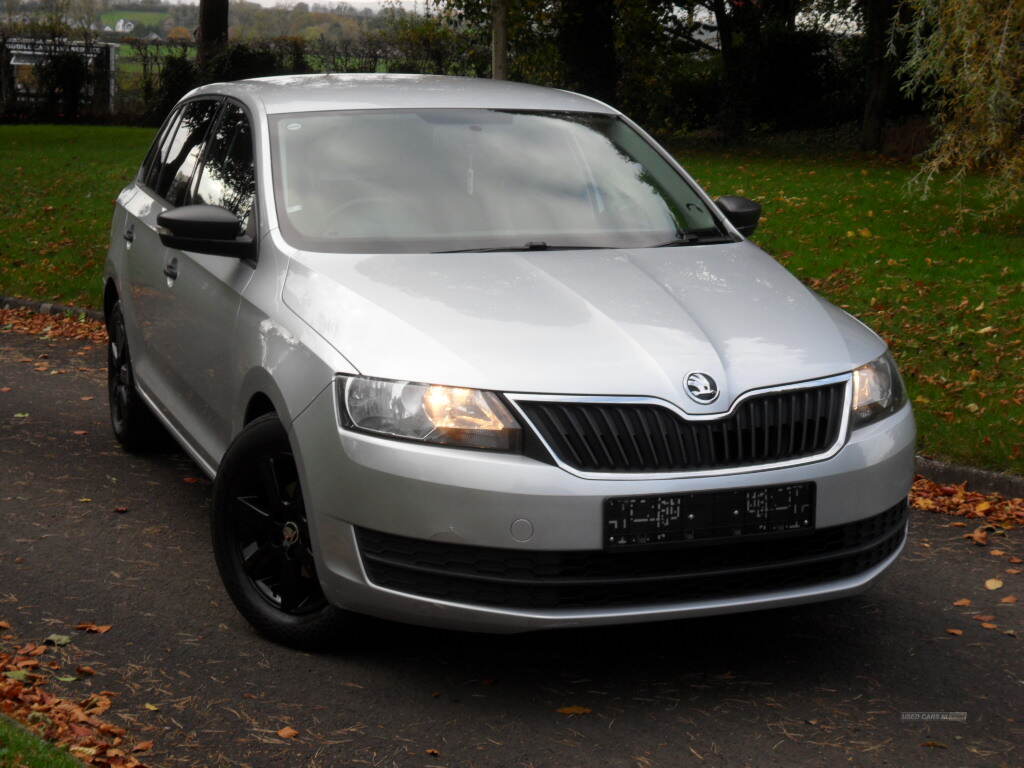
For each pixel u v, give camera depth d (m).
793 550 3.82
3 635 4.29
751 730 3.73
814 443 3.82
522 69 25.03
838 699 3.96
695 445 3.66
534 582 3.60
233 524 4.33
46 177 19.12
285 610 4.24
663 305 4.05
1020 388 7.72
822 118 29.30
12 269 12.77
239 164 5.09
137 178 6.80
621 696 3.94
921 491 6.37
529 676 4.07
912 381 7.97
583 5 24.84
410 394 3.68
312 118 5.09
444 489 3.59
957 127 12.55
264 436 4.19
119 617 4.48
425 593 3.70
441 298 4.01
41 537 5.32
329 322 3.98
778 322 4.10
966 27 11.65
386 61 33.41
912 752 3.62
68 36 35.31
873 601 4.86
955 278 10.95
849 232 13.39
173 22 38.84
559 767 3.48
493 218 4.73
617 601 3.68
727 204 5.33
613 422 3.63
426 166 4.91
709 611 3.73
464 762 3.50
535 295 4.07
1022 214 14.52
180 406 5.41
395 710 3.80
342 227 4.56
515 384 3.64
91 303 11.30
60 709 3.64
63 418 7.48
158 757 3.47
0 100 33.03
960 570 5.27
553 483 3.56
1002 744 3.69
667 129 30.70
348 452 3.73
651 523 3.61
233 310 4.58
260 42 32.06
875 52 24.62
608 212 4.94
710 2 27.73
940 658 4.32
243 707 3.80
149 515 5.66
